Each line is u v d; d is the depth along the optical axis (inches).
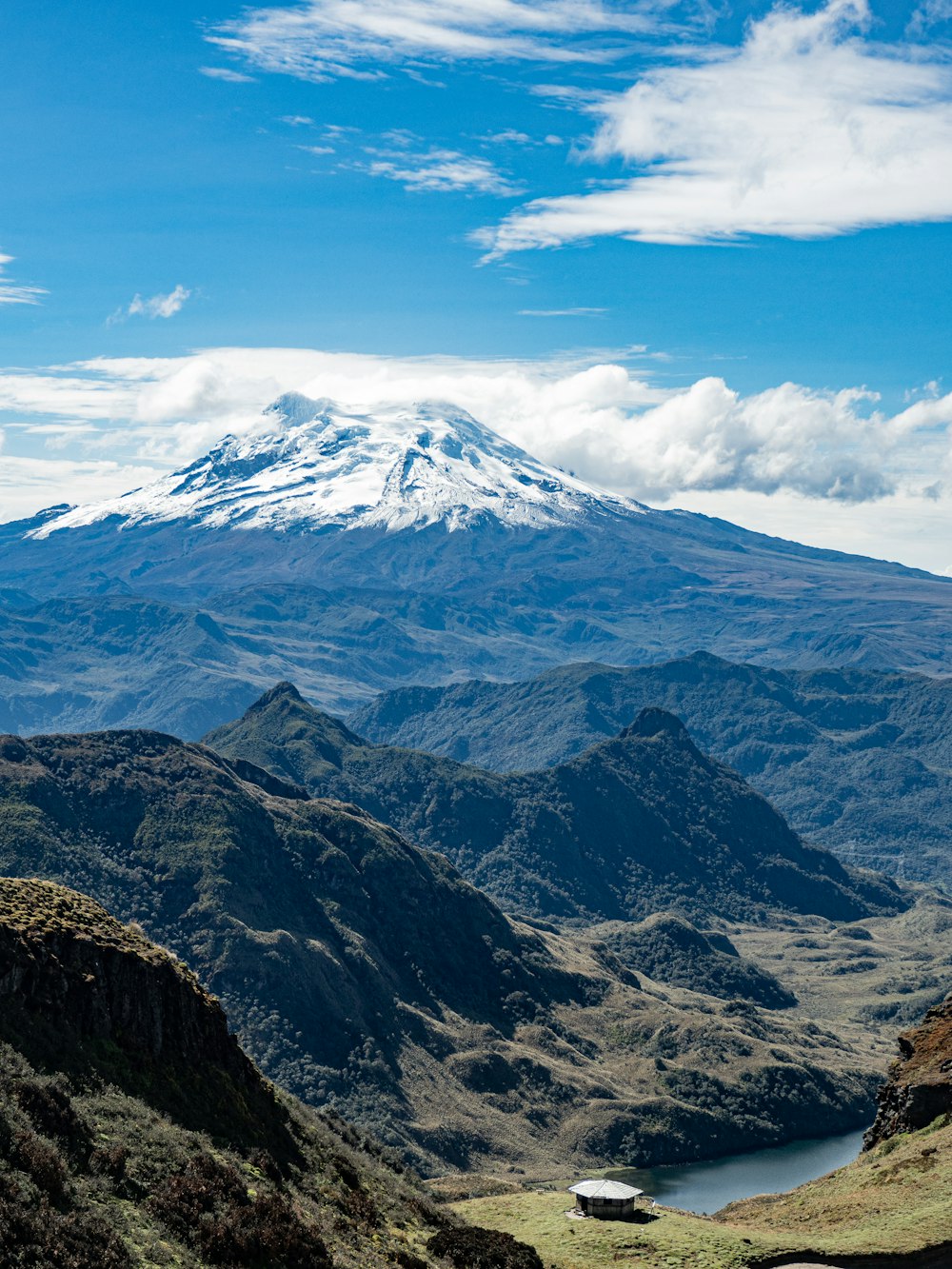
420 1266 2977.4
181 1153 2773.1
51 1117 2628.0
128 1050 3056.1
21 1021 2874.0
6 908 3102.9
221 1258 2506.2
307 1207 2994.6
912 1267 3257.9
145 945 3326.8
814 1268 3270.2
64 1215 2341.3
